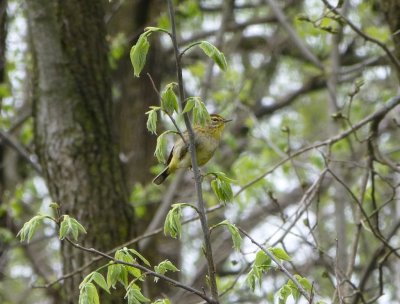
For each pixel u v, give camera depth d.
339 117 8.51
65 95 9.09
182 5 13.94
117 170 9.19
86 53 9.22
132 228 9.09
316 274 12.71
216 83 16.27
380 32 12.55
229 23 17.31
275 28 18.23
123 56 14.37
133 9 14.30
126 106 14.59
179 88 5.30
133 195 12.91
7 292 16.03
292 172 15.30
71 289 8.80
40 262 15.11
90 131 9.09
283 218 7.90
